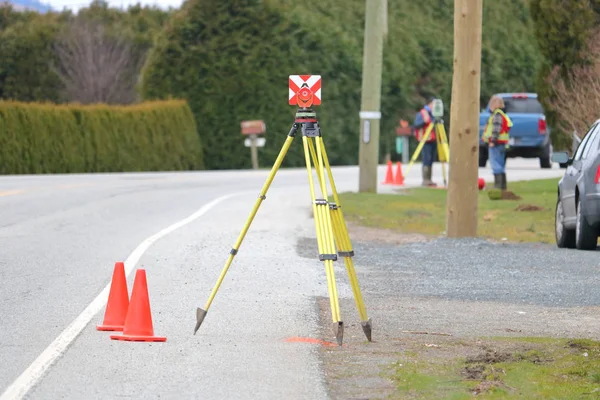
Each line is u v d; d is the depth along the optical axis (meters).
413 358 26.86
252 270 41.22
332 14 131.38
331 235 27.23
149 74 126.56
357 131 128.75
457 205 54.06
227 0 124.06
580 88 70.50
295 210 65.31
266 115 124.06
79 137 116.38
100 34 178.50
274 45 124.50
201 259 43.72
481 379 24.72
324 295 36.34
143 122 120.88
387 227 59.12
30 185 81.81
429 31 138.75
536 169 111.75
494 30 144.00
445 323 32.09
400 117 133.38
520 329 31.34
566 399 23.03
